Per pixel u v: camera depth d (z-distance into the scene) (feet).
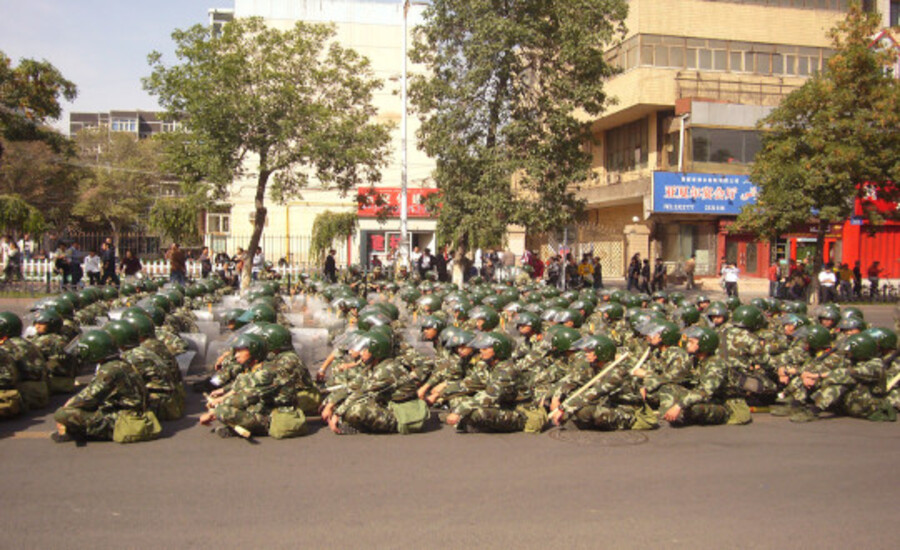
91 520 17.89
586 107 69.31
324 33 65.41
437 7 68.59
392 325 34.99
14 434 25.84
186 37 61.11
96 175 163.63
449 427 28.04
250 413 25.68
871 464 23.36
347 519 18.15
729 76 113.09
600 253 122.93
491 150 67.67
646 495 20.18
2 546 16.26
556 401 28.12
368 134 63.46
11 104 87.10
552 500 19.70
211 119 59.52
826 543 17.01
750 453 24.56
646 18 109.91
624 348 32.24
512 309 41.83
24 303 70.95
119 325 28.50
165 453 23.81
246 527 17.56
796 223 86.07
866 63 80.28
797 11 116.37
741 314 33.40
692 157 106.63
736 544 16.88
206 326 44.32
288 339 27.99
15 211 91.35
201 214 136.87
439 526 17.76
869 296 96.84
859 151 77.87
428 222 133.59
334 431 26.76
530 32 64.64
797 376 30.91
